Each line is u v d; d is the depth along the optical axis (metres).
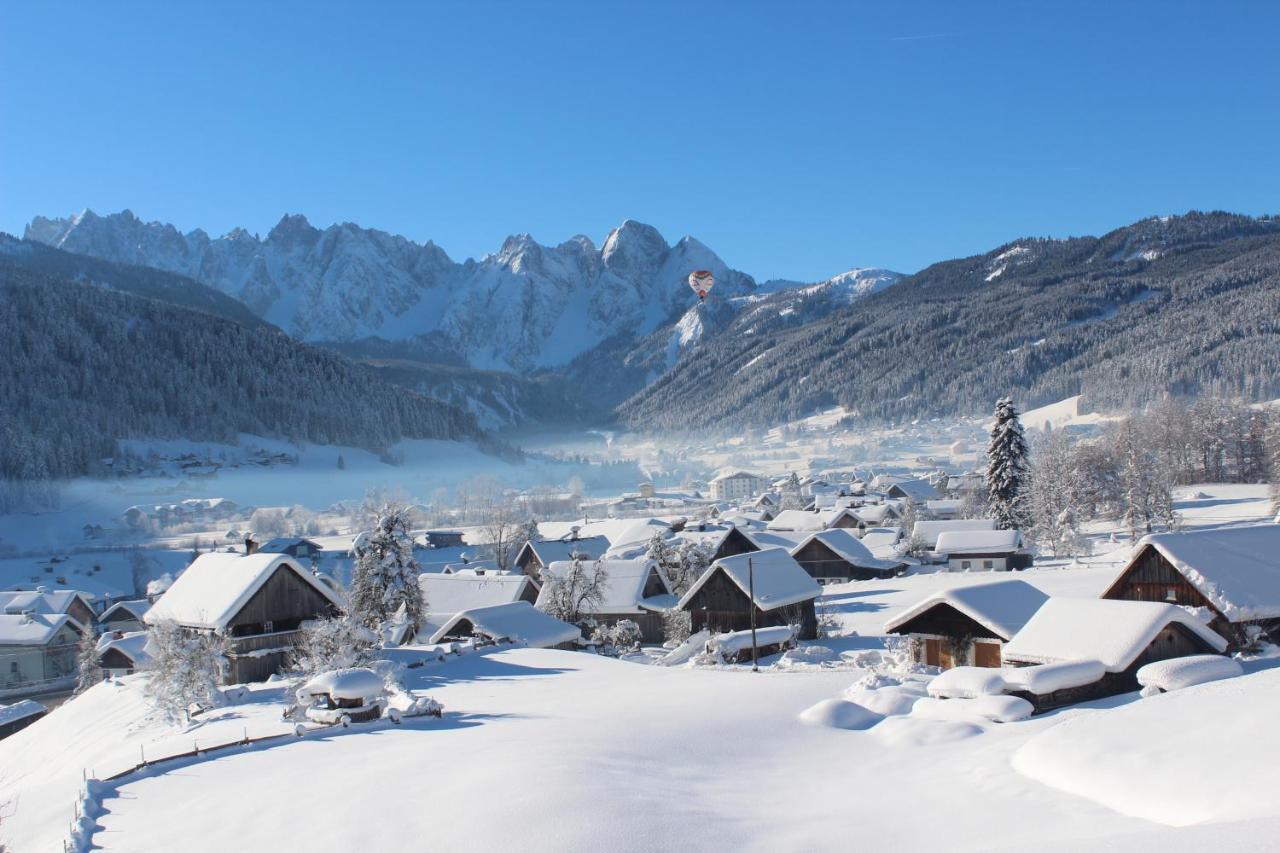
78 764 42.59
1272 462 133.00
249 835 22.55
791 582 70.88
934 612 47.97
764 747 29.19
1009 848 16.95
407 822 21.67
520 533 129.62
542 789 23.05
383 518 70.69
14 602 103.50
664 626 77.06
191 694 46.12
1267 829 15.29
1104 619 36.94
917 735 29.11
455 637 63.75
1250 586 42.19
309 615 60.22
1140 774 21.23
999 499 116.69
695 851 18.88
